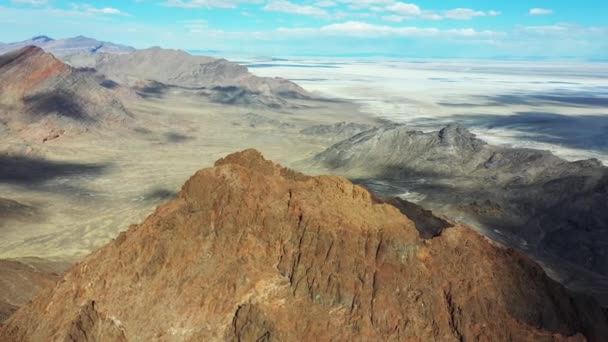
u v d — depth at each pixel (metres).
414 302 32.06
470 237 36.16
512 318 31.56
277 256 35.41
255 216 36.94
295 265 34.44
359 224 34.69
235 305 33.38
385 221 35.47
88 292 36.28
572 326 34.66
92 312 34.66
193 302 34.22
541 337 30.38
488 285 33.19
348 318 31.88
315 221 35.00
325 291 32.88
